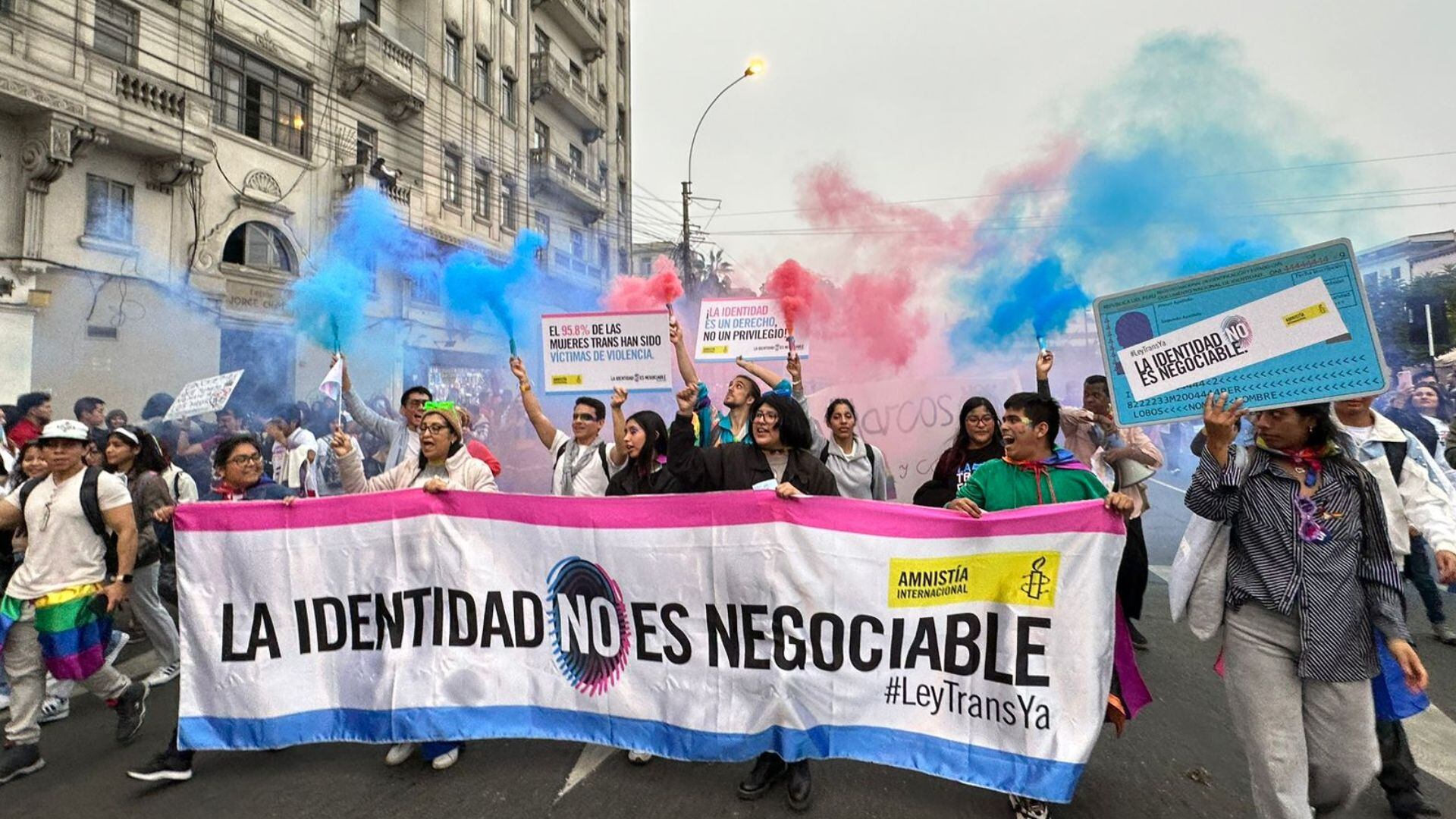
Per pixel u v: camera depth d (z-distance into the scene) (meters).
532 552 3.40
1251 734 2.42
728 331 7.00
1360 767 2.34
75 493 3.48
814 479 3.49
